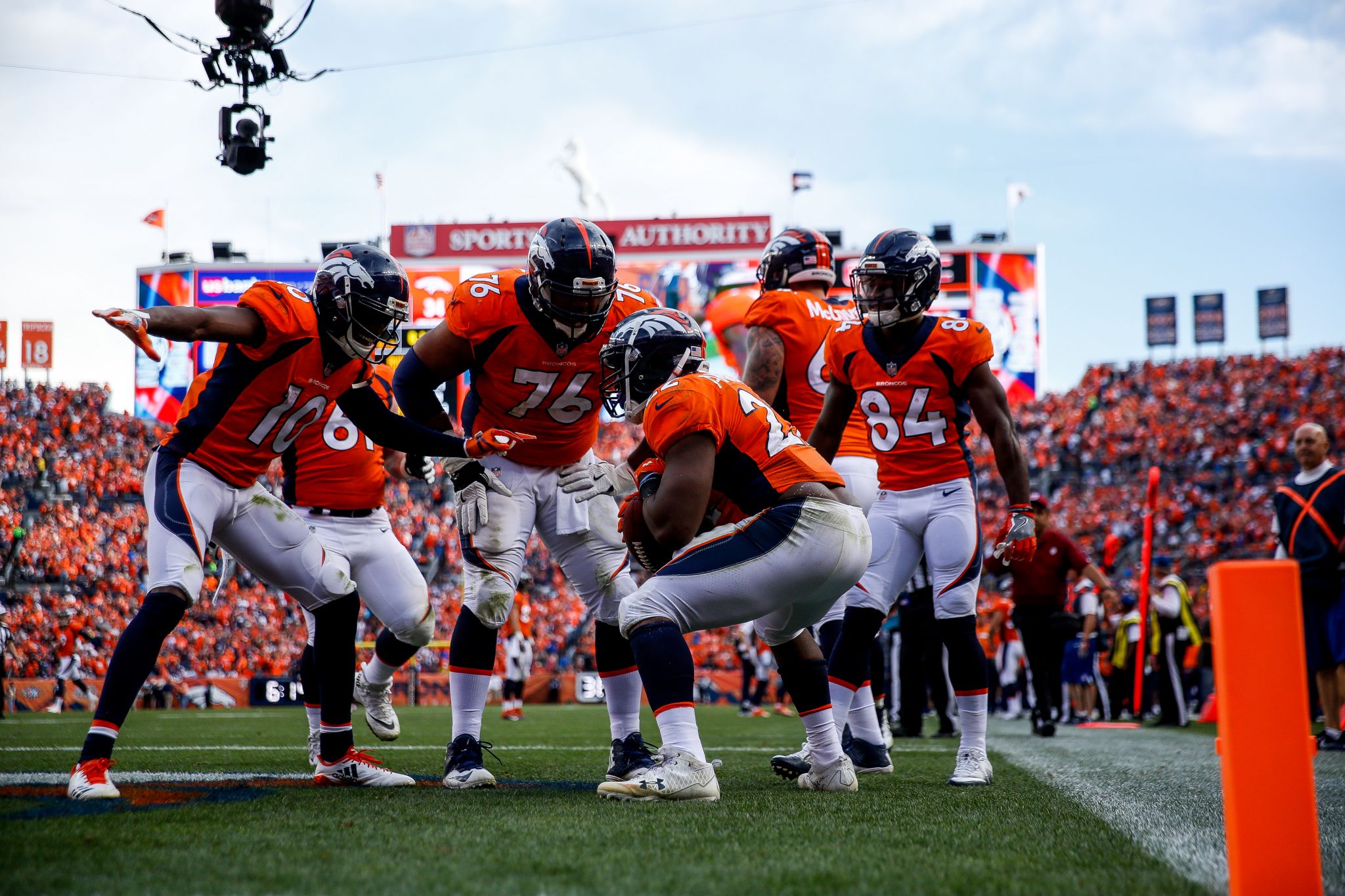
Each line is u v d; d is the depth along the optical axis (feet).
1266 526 83.30
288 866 7.52
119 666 11.30
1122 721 36.88
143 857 7.82
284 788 12.68
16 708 48.93
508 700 40.40
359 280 11.94
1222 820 10.64
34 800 11.02
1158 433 93.71
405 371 14.06
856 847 8.55
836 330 16.65
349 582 13.38
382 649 17.53
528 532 14.25
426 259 82.84
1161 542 84.23
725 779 14.66
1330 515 21.52
